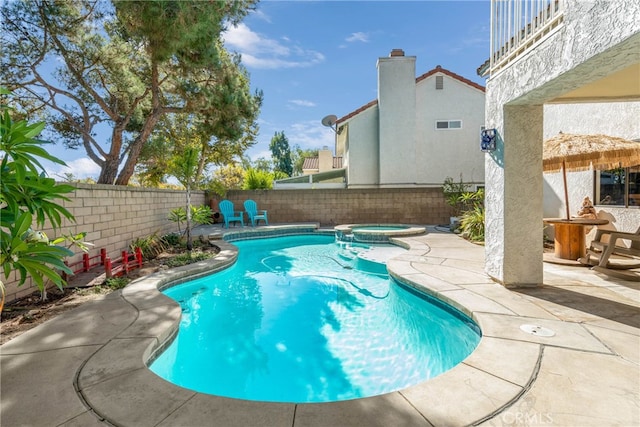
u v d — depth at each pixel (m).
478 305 3.71
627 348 2.69
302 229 12.02
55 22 8.45
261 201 13.80
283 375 3.18
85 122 10.63
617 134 6.21
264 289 5.96
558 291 4.20
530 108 4.34
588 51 2.79
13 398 2.13
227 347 3.75
